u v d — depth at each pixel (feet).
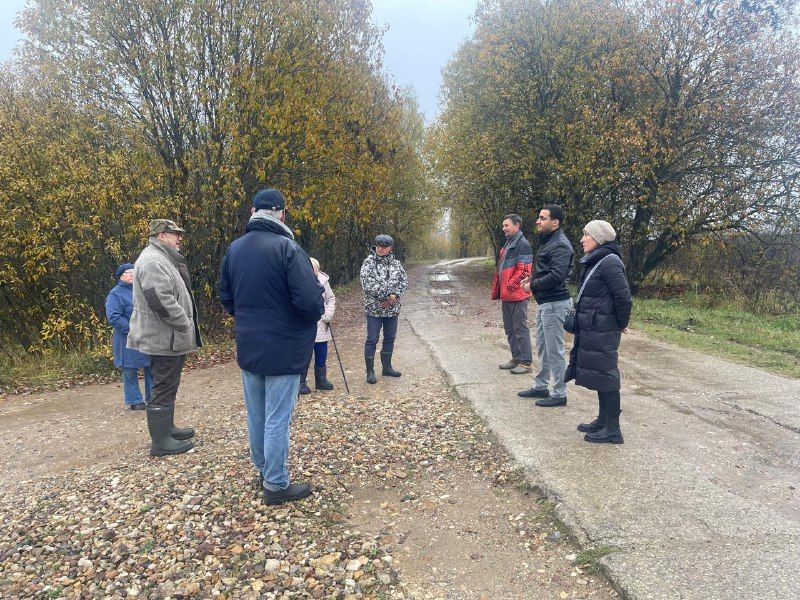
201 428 16.80
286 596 8.36
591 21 50.47
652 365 22.34
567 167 50.98
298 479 12.44
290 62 34.32
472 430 15.37
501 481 12.19
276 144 34.32
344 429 15.80
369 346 21.18
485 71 57.26
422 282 76.43
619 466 12.26
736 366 21.93
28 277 28.78
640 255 52.08
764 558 8.63
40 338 30.40
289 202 36.52
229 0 31.40
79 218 27.71
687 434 14.33
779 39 43.91
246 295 10.57
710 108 45.47
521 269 20.51
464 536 10.12
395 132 61.41
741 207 44.24
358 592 8.46
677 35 45.80
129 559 9.40
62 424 18.72
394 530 10.37
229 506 11.18
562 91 53.16
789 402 16.87
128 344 14.32
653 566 8.52
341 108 41.83
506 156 58.23
